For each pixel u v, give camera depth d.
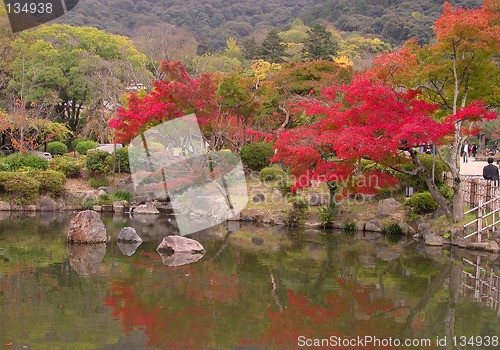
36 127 30.22
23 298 9.94
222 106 24.33
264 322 9.11
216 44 66.25
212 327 8.77
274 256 14.60
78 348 7.59
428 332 8.81
